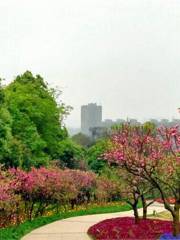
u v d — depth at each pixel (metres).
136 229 26.31
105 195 44.62
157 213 38.72
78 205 44.06
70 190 36.12
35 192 31.14
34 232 26.95
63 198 34.88
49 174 33.31
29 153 43.19
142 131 24.08
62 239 24.42
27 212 31.59
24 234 26.03
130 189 30.05
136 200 29.28
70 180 37.62
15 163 38.22
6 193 25.12
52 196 33.22
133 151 23.06
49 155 52.50
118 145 23.28
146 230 25.98
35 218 32.31
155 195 37.97
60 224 30.98
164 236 23.03
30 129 45.38
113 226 27.66
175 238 22.41
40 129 50.75
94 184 45.00
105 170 47.97
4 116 38.69
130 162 22.83
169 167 22.47
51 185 32.44
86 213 39.28
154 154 22.84
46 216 34.19
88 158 64.62
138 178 28.67
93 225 29.14
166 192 26.75
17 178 28.86
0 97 40.09
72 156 60.75
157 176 23.00
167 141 22.67
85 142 108.50
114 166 31.42
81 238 24.84
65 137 60.81
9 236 23.92
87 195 45.41
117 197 47.19
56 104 57.59
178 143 22.39
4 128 37.38
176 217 23.02
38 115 49.16
